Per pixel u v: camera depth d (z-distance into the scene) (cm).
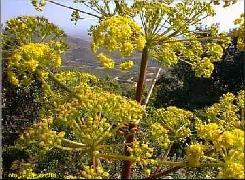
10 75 605
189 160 533
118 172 866
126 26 540
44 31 639
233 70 2288
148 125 736
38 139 532
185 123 695
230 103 680
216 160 530
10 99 1184
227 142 511
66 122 538
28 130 549
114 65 583
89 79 704
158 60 693
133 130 652
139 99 714
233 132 519
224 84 2319
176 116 696
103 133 546
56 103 665
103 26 540
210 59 724
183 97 2314
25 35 630
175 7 657
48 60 608
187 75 2331
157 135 661
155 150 871
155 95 2105
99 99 539
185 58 759
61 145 557
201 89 2316
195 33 697
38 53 593
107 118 579
